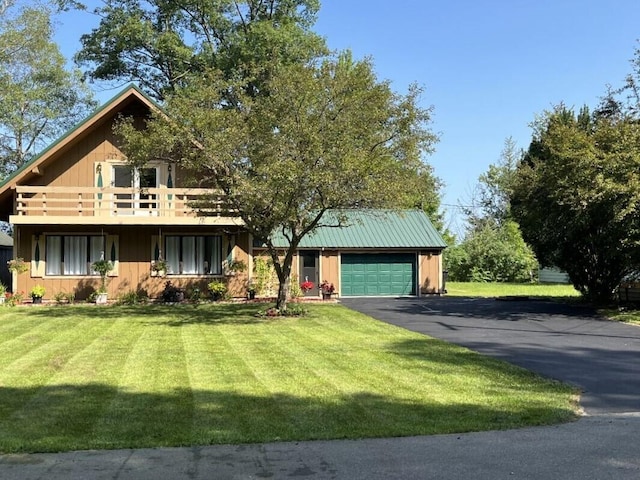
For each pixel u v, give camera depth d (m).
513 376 9.42
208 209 19.77
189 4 32.50
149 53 33.44
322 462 5.55
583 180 18.02
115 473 5.27
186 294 23.34
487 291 32.25
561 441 6.17
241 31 32.97
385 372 9.62
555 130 20.27
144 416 6.98
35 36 32.88
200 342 12.77
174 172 23.06
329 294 25.81
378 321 17.03
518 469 5.36
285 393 8.13
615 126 18.83
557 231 21.39
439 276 28.56
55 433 6.35
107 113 22.17
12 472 5.29
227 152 15.40
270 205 15.43
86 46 32.41
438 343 12.84
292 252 17.95
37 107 34.94
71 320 16.89
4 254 33.12
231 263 23.62
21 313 18.84
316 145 14.55
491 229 45.03
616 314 18.66
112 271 22.95
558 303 22.91
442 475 5.21
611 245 19.56
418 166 16.19
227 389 8.35
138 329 14.94
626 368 10.30
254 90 22.55
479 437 6.30
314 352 11.55
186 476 5.20
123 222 21.53
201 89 16.27
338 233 28.11
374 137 15.70
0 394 8.09
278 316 17.94
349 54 25.12
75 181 22.91
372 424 6.70
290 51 29.92
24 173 21.97
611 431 6.54
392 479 5.13
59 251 22.89
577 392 8.45
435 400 7.82
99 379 9.02
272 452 5.82
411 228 29.19
